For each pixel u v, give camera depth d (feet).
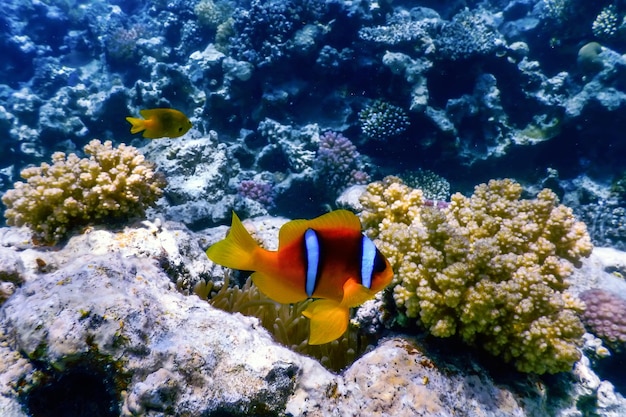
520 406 1.36
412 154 4.87
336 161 4.23
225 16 6.67
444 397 1.29
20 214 1.77
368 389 1.28
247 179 4.70
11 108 5.03
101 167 1.88
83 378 1.16
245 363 1.16
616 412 1.62
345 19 4.88
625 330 2.03
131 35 6.91
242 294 1.86
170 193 3.69
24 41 6.84
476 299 1.35
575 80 4.84
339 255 0.82
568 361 1.35
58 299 1.13
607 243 3.81
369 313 1.71
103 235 1.69
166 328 1.20
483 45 4.47
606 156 4.62
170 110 2.17
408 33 4.56
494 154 4.62
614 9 4.88
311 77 5.07
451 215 1.82
